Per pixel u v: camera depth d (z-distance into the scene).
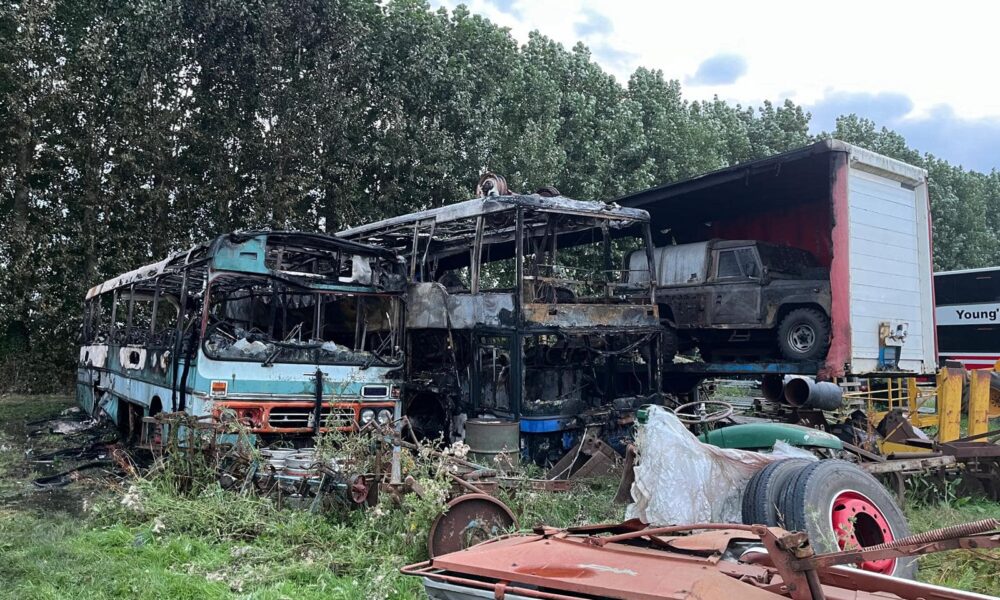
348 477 6.00
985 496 7.85
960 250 36.31
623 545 3.46
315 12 20.03
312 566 5.17
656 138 24.59
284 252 8.95
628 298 9.98
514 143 21.36
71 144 19.02
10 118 18.19
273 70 19.66
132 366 10.82
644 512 5.22
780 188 11.88
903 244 11.23
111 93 19.36
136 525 6.27
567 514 6.54
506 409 8.71
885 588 2.91
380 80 21.30
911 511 7.05
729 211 13.71
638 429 5.74
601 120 23.55
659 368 9.87
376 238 11.85
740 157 30.80
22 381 19.19
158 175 19.52
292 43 20.02
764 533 2.91
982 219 38.22
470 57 22.16
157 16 18.53
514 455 8.10
